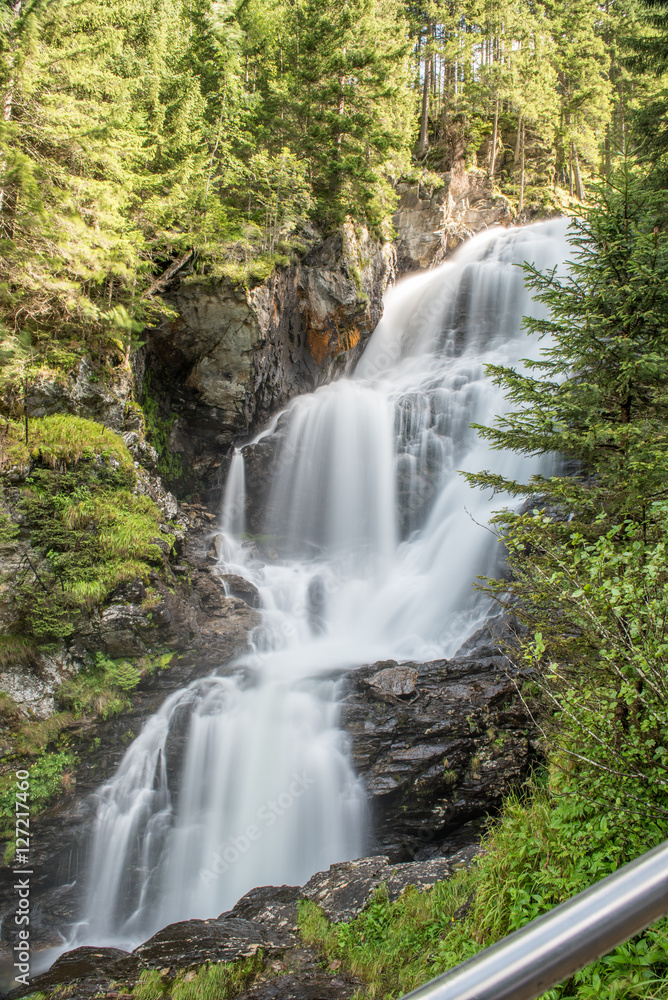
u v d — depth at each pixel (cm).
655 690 432
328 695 1327
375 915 721
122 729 1268
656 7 1673
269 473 2255
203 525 2022
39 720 1194
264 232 2216
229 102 2188
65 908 1109
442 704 1231
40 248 1330
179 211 1825
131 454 1580
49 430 1383
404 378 2734
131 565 1380
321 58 2556
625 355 702
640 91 3278
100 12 1507
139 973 693
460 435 2178
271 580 1950
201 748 1284
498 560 1684
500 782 1109
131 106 1764
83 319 1513
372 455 2230
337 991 616
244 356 2067
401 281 3594
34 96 1319
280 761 1234
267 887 905
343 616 1833
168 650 1409
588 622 520
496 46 4453
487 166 4175
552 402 731
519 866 587
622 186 746
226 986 651
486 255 3428
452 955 587
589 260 758
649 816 459
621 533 650
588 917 97
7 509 1269
